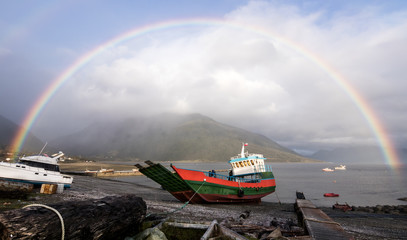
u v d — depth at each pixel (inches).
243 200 1294.3
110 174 4028.1
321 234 477.4
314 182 4097.0
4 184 777.6
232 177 1432.1
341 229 514.3
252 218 822.5
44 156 1159.0
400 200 2110.0
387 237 687.1
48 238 228.2
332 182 4121.6
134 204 390.3
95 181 2367.1
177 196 1162.6
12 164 1018.7
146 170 1000.9
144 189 1957.4
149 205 960.9
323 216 645.9
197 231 448.8
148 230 373.1
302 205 850.8
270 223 652.1
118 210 341.4
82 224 266.8
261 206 1318.9
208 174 1194.0
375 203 1935.3
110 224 313.7
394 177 5516.7
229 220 681.6
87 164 7145.7
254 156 1438.2
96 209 302.8
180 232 440.1
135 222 393.7
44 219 234.8
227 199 1213.7
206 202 1161.4
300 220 770.8
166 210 855.7
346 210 1401.3
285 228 596.1
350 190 2874.0
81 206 293.3
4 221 210.4
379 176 5954.7
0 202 676.1
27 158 1098.1
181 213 821.2
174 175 1030.4
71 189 1333.7
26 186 866.1
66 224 249.1
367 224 935.0
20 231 212.1
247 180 1428.4
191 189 1074.7
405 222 1040.8
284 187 3169.3
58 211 257.9
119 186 2058.3
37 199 819.4
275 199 1972.2
